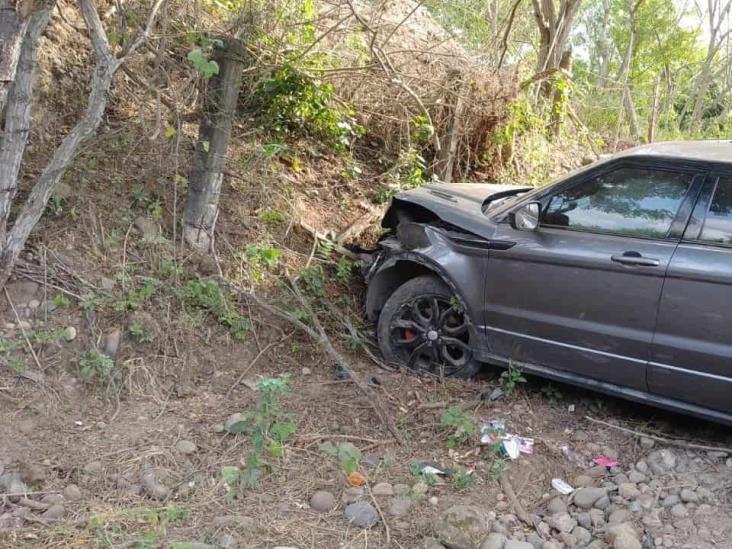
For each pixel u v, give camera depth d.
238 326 5.05
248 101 7.09
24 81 4.29
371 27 6.84
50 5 4.31
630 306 4.13
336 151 7.43
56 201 5.09
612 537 3.41
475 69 7.87
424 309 5.12
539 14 10.03
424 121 7.55
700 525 3.55
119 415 4.23
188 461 3.87
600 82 18.75
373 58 7.18
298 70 6.76
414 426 4.39
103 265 4.95
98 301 4.66
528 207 4.65
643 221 4.19
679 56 23.78
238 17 5.68
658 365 4.10
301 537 3.34
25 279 4.65
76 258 4.91
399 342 5.16
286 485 3.73
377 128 7.84
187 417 4.28
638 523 3.59
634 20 20.59
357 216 6.93
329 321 5.56
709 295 3.87
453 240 4.85
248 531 3.33
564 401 4.80
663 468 4.04
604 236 4.29
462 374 4.99
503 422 4.40
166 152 5.89
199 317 4.96
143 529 3.30
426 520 3.50
